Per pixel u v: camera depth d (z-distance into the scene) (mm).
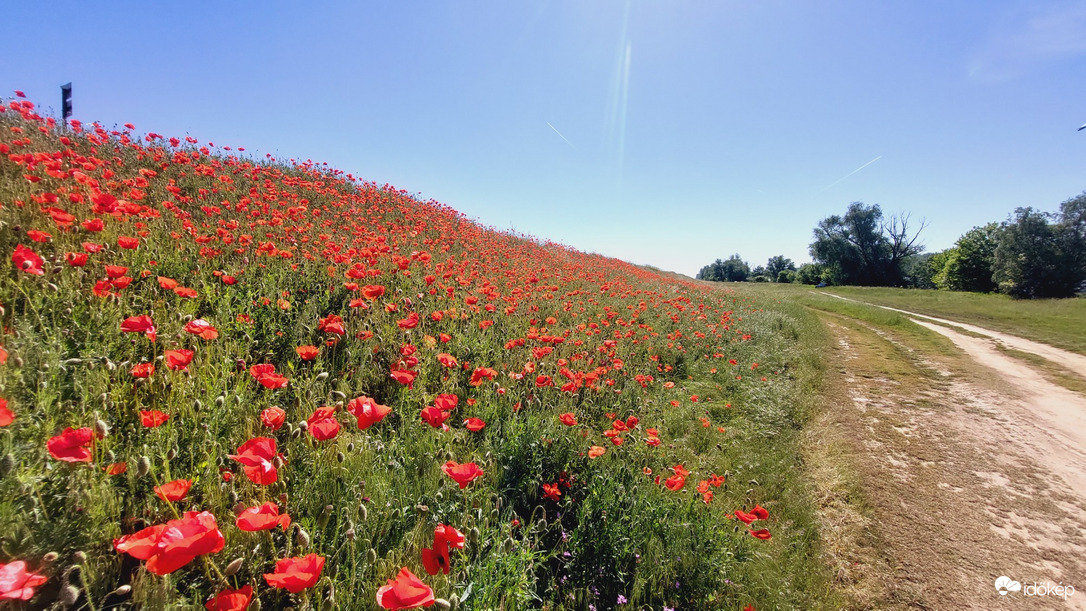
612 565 2855
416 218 11273
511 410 3861
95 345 2641
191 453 2035
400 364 3348
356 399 2051
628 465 3752
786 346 10891
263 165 11117
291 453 2361
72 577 1503
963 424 7160
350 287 4500
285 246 5492
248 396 2674
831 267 60875
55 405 2117
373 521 2186
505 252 11523
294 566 1331
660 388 6090
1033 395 9031
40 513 1605
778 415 6242
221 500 1967
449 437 3064
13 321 2533
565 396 4516
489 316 5793
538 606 2459
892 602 3410
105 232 4020
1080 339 15031
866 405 7691
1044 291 35781
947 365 11055
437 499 2486
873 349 12547
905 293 36875
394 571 1932
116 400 2248
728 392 6918
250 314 3631
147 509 1838
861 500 4652
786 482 4582
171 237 4602
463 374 4254
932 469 5543
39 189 4352
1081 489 5371
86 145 7750
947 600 3496
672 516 3367
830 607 3234
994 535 4359
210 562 1636
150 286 3455
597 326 7398
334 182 11711
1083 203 34438
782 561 3418
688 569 2982
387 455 2734
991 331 16812
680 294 15844
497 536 2402
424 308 5227
